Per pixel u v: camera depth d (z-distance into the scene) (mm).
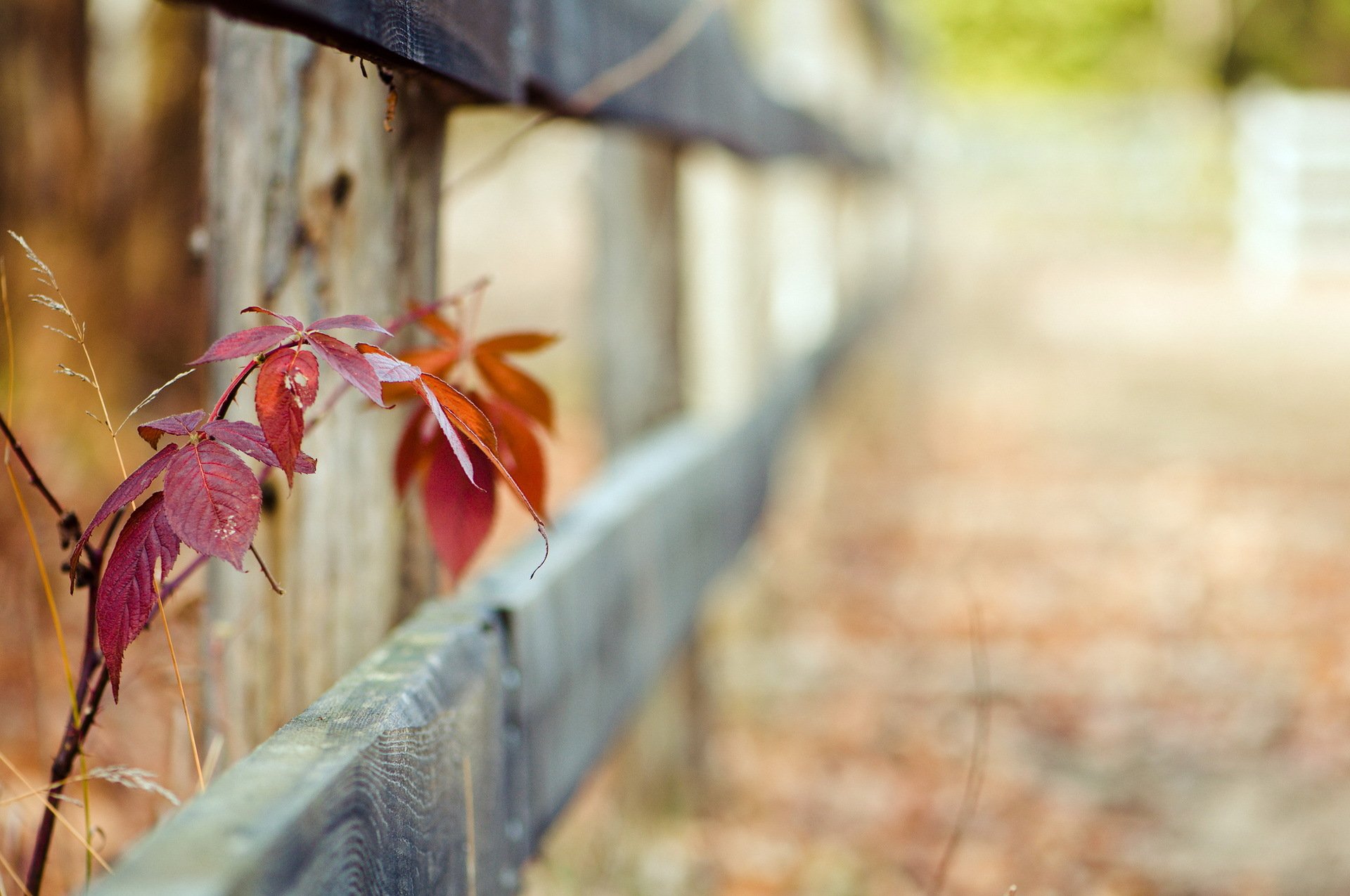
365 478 1333
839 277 6125
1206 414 7254
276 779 767
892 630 4164
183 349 3498
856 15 6504
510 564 1573
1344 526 5105
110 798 1725
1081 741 3408
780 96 3828
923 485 5828
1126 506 5449
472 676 1164
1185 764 3277
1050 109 20750
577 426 6320
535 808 1447
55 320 3123
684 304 2916
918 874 2812
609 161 2834
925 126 14961
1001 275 14539
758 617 4094
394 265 1310
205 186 1344
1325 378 8320
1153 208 19141
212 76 1299
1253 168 15758
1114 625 4180
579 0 1602
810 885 2748
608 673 1838
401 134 1303
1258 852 2850
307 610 1329
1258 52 23828
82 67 3400
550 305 7840
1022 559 4801
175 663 1001
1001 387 8094
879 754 3357
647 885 2654
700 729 3078
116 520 1034
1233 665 3852
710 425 2922
